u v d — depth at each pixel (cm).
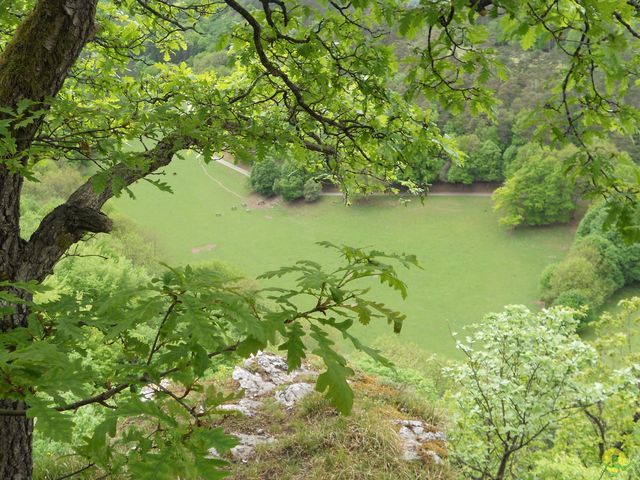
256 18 356
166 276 119
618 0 202
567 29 221
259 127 347
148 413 93
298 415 650
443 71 297
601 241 4281
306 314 111
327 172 485
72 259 1883
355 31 337
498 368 745
